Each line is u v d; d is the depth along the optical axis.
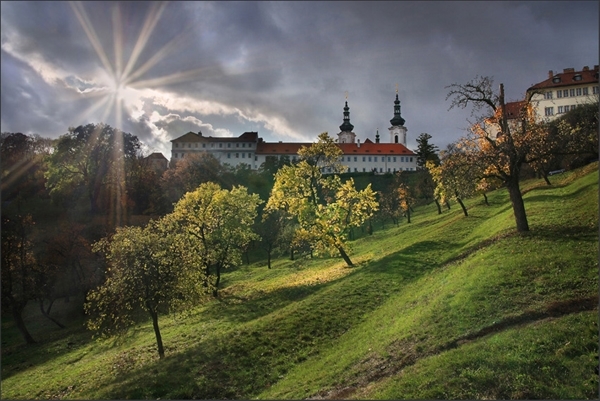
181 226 52.53
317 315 30.56
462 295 23.88
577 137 34.59
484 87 36.03
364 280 37.34
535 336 17.30
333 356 23.70
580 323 17.39
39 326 54.03
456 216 62.16
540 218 37.12
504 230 37.28
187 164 125.50
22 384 31.81
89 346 40.25
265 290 47.03
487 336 19.06
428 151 147.62
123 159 93.69
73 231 65.06
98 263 59.00
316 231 50.22
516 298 21.66
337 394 18.53
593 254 24.53
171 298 29.95
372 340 23.89
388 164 183.50
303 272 54.75
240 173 143.25
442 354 18.39
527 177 76.88
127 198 93.56
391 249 51.69
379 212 88.94
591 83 98.62
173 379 24.03
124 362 30.94
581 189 44.72
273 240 69.19
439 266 36.06
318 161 53.00
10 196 92.94
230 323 35.78
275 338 27.69
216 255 52.81
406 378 17.38
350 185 50.69
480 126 36.44
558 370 15.34
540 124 35.44
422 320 23.11
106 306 31.78
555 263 24.45
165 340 34.56
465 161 35.97
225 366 25.00
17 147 108.81
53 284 57.56
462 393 15.33
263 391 21.88
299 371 23.11
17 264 51.56
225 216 54.59
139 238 30.59
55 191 86.50
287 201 52.28
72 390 27.53
